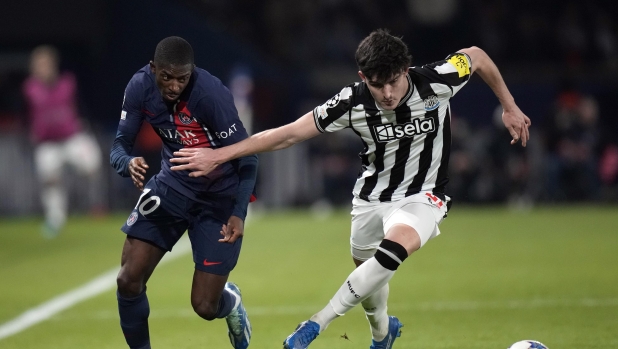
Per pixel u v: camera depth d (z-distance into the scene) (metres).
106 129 60.03
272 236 46.59
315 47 71.06
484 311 25.92
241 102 50.28
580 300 27.11
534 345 17.05
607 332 22.39
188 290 31.03
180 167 17.75
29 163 59.34
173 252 41.62
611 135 65.06
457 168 60.91
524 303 26.95
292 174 61.16
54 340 23.55
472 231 46.91
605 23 71.62
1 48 64.75
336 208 61.25
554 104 61.19
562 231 45.91
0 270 36.72
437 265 35.34
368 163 18.80
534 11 72.31
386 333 19.78
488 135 61.66
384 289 18.70
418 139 18.09
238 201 18.45
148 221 18.58
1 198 59.31
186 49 17.23
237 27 72.75
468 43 70.81
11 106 63.47
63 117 48.22
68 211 59.16
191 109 18.08
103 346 22.72
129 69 64.38
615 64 70.25
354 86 17.88
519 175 60.41
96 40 64.12
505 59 71.25
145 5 63.97
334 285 31.31
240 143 17.92
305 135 17.91
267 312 26.83
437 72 17.92
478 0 71.75
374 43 16.61
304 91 66.19
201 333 23.98
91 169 49.25
